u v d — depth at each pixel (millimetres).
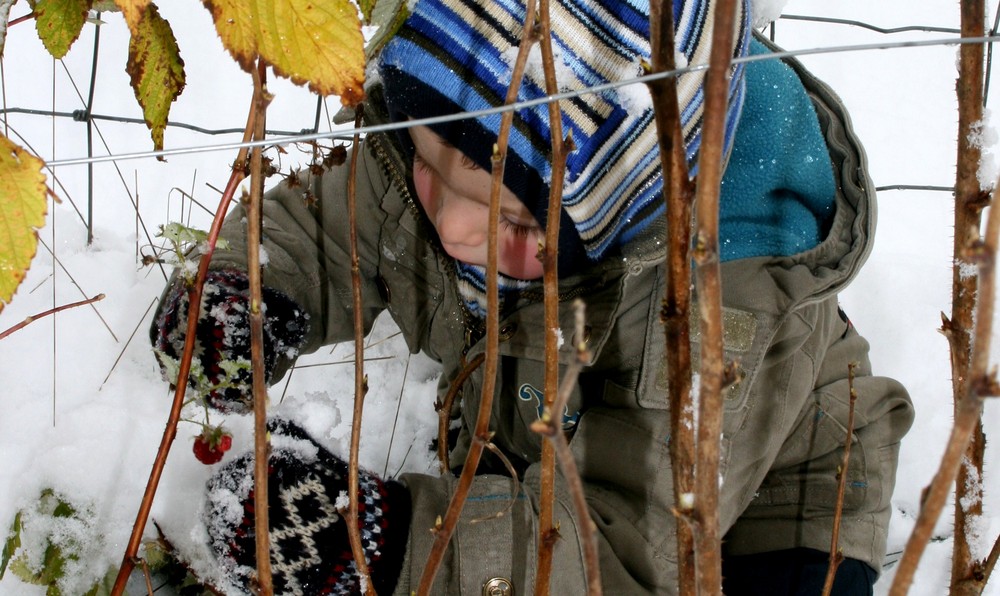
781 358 1304
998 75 2088
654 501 1207
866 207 1360
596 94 1017
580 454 1255
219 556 1031
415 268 1486
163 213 1872
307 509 1020
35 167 641
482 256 1173
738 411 1231
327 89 644
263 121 771
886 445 1500
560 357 1280
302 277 1425
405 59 1026
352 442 919
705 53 1052
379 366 1715
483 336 1431
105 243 1785
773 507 1464
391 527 1050
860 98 2217
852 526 1438
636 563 1179
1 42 771
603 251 1162
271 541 1012
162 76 835
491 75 1000
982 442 832
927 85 2232
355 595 1029
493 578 1052
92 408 1270
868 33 2287
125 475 1197
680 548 707
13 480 1202
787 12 2311
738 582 1429
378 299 1561
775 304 1264
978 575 841
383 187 1449
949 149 2154
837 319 1562
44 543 1131
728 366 627
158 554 1151
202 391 997
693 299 1217
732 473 1264
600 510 1191
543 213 1088
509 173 1051
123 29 2111
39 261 1680
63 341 1506
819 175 1362
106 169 1921
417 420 1678
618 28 995
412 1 1019
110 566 1146
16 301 1583
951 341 798
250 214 784
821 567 1396
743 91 1204
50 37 858
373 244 1494
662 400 1222
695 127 1091
